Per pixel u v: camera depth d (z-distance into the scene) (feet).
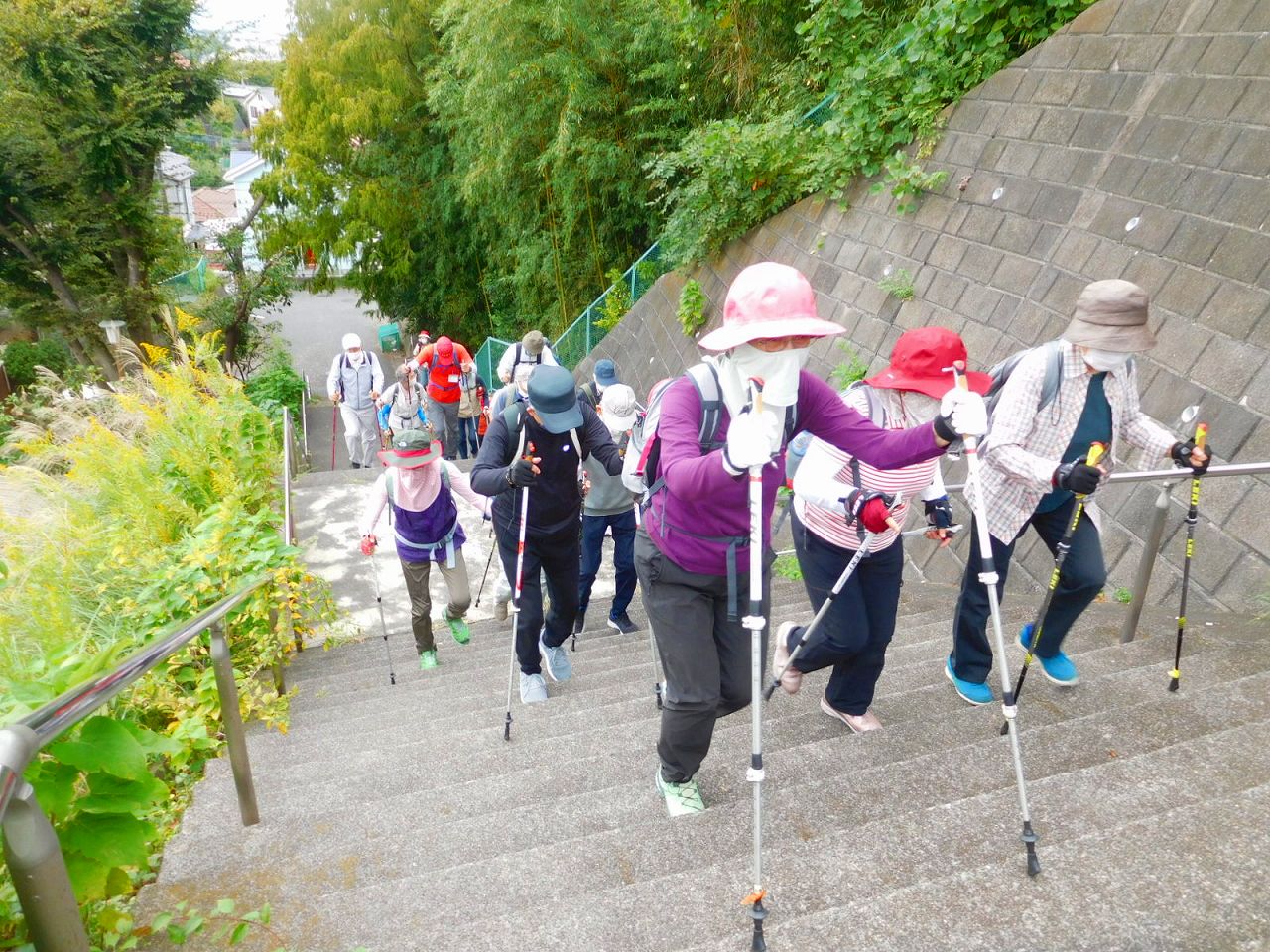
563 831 9.64
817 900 7.42
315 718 15.34
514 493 13.75
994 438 10.17
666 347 39.04
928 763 9.86
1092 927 6.54
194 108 68.44
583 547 19.20
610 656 17.81
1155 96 19.89
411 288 80.12
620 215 52.34
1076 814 8.23
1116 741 10.05
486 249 67.97
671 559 8.80
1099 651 12.86
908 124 27.07
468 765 11.93
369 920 8.04
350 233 71.00
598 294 54.49
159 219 68.44
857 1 29.76
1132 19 21.33
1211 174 17.69
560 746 12.23
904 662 14.28
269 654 16.07
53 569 15.06
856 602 10.49
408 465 16.53
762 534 7.70
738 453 7.18
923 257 24.82
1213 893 6.76
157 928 7.51
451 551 18.07
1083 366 9.93
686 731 9.14
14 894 7.02
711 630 9.10
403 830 10.16
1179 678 11.48
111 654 7.52
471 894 8.29
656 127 46.50
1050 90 22.86
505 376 30.07
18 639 13.12
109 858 7.47
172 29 63.46
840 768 10.46
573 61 45.70
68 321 65.92
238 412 28.45
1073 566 10.80
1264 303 15.47
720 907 7.43
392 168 71.67
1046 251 20.86
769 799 9.39
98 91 62.18
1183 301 16.96
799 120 33.47
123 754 7.54
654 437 8.71
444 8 48.70
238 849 9.86
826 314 28.12
